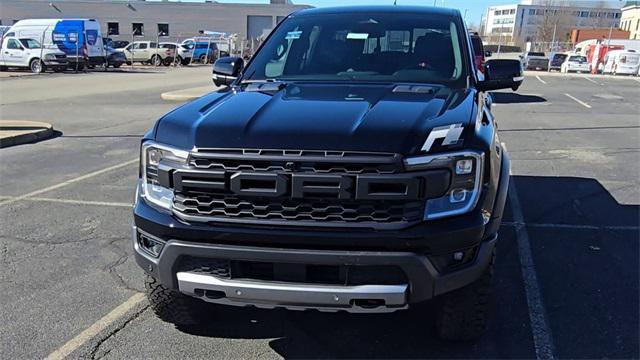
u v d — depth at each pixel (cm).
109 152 927
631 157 888
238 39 5372
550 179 741
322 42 433
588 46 4931
